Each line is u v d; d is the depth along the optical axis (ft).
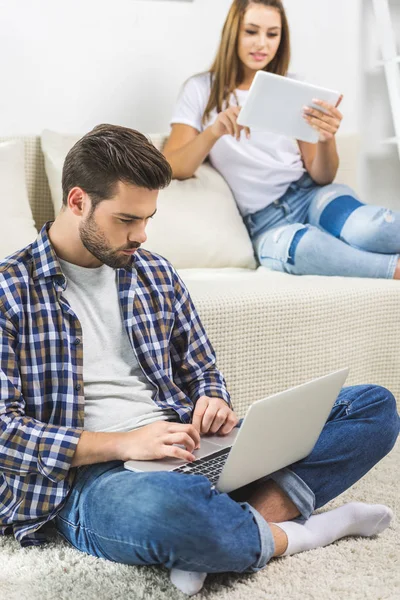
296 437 4.33
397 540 4.69
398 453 6.16
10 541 4.43
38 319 4.27
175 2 9.05
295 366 6.59
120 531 3.89
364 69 10.63
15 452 4.05
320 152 8.38
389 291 7.17
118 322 4.55
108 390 4.46
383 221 7.68
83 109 8.70
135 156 4.02
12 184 7.32
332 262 7.57
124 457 4.07
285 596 3.99
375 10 10.41
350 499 5.25
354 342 6.98
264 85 7.17
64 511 4.27
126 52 8.86
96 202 4.08
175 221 7.89
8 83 8.23
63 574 4.09
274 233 8.08
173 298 4.83
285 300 6.43
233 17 8.38
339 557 4.42
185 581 3.91
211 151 8.57
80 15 8.52
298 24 10.01
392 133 10.99
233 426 4.58
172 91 9.22
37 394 4.23
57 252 4.41
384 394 4.87
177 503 3.71
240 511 3.96
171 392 4.66
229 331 6.13
